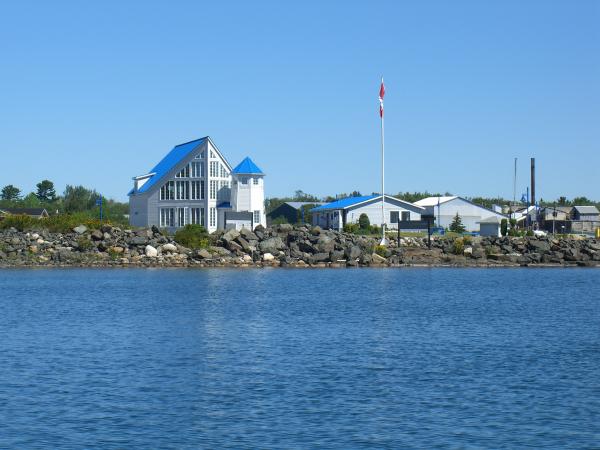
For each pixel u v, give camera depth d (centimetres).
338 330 5194
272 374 3766
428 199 16725
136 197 13375
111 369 3869
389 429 2870
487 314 6091
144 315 5934
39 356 4203
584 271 10844
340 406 3180
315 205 18025
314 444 2703
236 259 10744
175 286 8194
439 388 3475
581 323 5594
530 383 3575
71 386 3497
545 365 3991
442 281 9100
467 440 2745
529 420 2983
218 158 12750
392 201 14400
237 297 7212
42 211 17938
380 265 11062
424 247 12069
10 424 2911
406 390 3441
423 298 7256
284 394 3372
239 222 12319
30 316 5872
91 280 8806
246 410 3123
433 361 4097
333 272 10125
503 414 3062
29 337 4853
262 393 3391
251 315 5950
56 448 2655
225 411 3106
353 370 3862
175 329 5216
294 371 3838
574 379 3656
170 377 3697
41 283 8456
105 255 10788
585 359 4159
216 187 12744
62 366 3938
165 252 10875
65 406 3166
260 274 9706
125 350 4406
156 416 3034
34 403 3203
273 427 2895
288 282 8725
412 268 10944
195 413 3078
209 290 7825
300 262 10769
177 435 2800
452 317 5900
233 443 2716
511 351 4406
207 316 5884
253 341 4728
